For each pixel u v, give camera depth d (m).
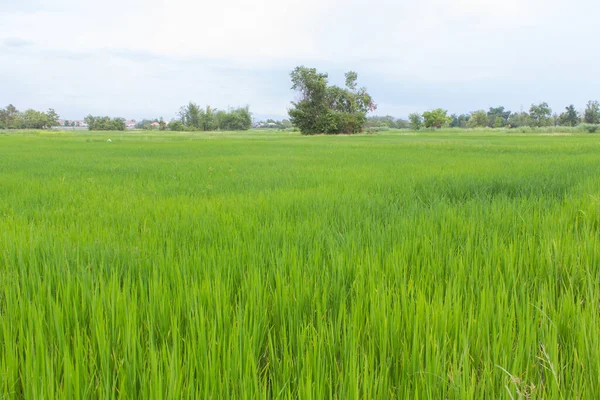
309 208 5.27
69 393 1.42
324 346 1.75
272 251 3.10
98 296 2.22
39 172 10.68
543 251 2.94
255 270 2.56
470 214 4.51
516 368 1.58
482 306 2.00
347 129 66.75
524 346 1.75
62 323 1.94
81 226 4.33
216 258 3.02
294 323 2.00
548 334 1.73
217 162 13.95
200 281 2.51
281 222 4.34
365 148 23.22
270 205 5.40
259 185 8.03
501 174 8.30
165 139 46.88
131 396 1.49
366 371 1.46
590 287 2.24
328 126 65.00
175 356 1.57
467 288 2.47
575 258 2.83
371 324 1.94
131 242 3.59
